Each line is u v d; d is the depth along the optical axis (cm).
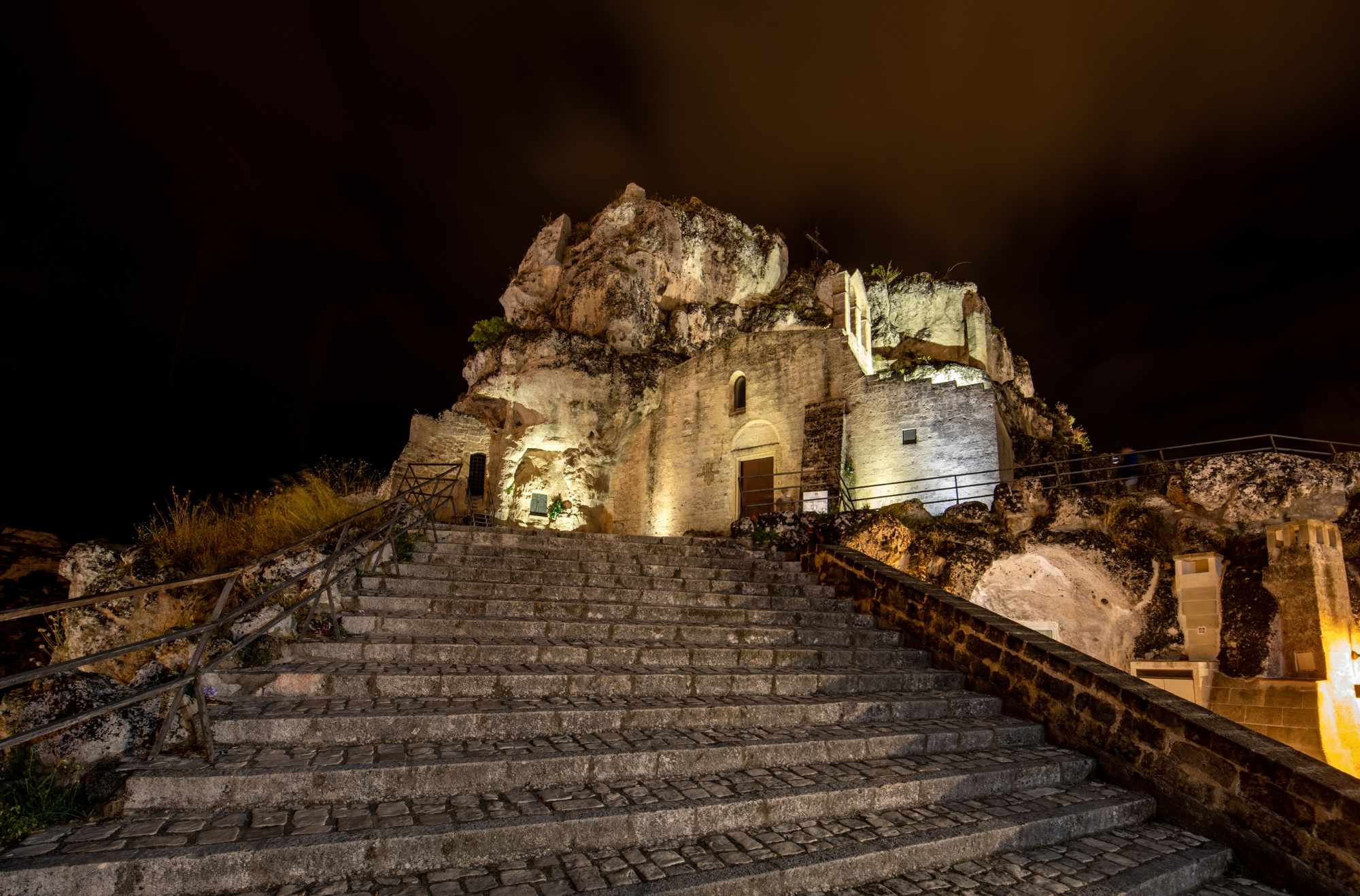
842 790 499
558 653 690
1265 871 528
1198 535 1082
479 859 383
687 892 368
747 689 686
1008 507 1242
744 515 2072
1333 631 917
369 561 811
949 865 461
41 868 319
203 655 461
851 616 948
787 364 2070
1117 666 1148
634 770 495
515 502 2511
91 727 427
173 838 358
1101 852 510
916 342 3431
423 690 575
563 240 3366
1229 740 570
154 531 683
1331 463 1034
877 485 1733
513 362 2650
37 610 363
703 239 3331
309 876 353
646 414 2489
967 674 820
